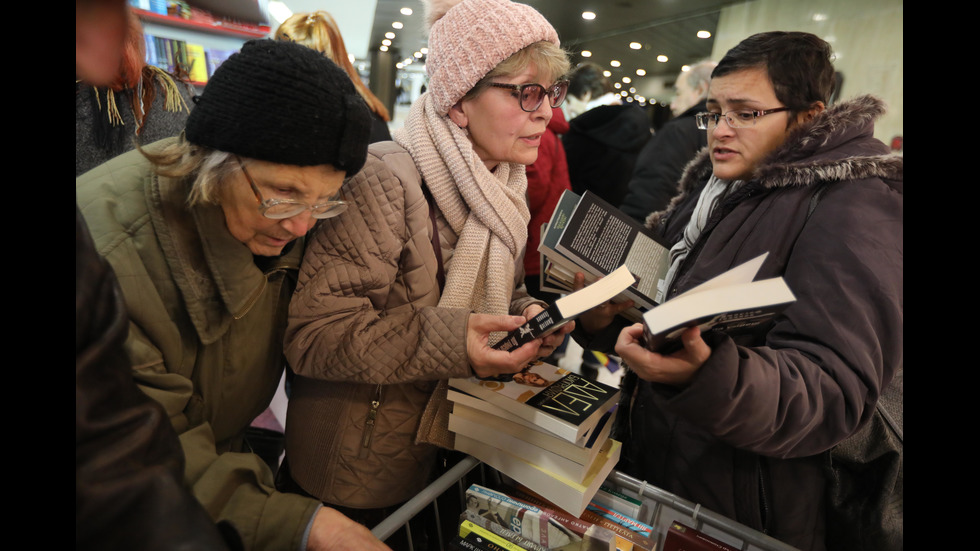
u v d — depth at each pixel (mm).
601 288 851
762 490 996
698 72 2383
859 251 843
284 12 2623
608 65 3146
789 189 966
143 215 764
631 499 1001
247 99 674
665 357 782
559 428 854
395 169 968
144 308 765
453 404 1010
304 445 1058
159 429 450
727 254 1015
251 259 841
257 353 939
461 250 1046
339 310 910
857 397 826
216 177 715
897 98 2145
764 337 1008
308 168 724
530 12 961
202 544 416
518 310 1221
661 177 2453
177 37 2477
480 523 912
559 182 2467
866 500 998
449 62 972
